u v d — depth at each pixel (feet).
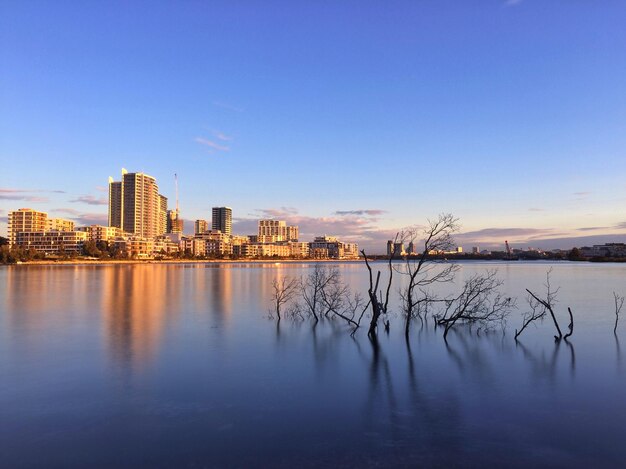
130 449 52.70
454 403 68.59
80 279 369.50
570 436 56.65
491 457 51.13
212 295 235.20
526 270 563.07
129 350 102.58
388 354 100.07
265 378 81.20
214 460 50.14
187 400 69.21
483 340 115.44
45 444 53.98
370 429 58.65
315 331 127.54
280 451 52.29
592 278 378.53
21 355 97.19
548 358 96.63
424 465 49.24
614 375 84.07
